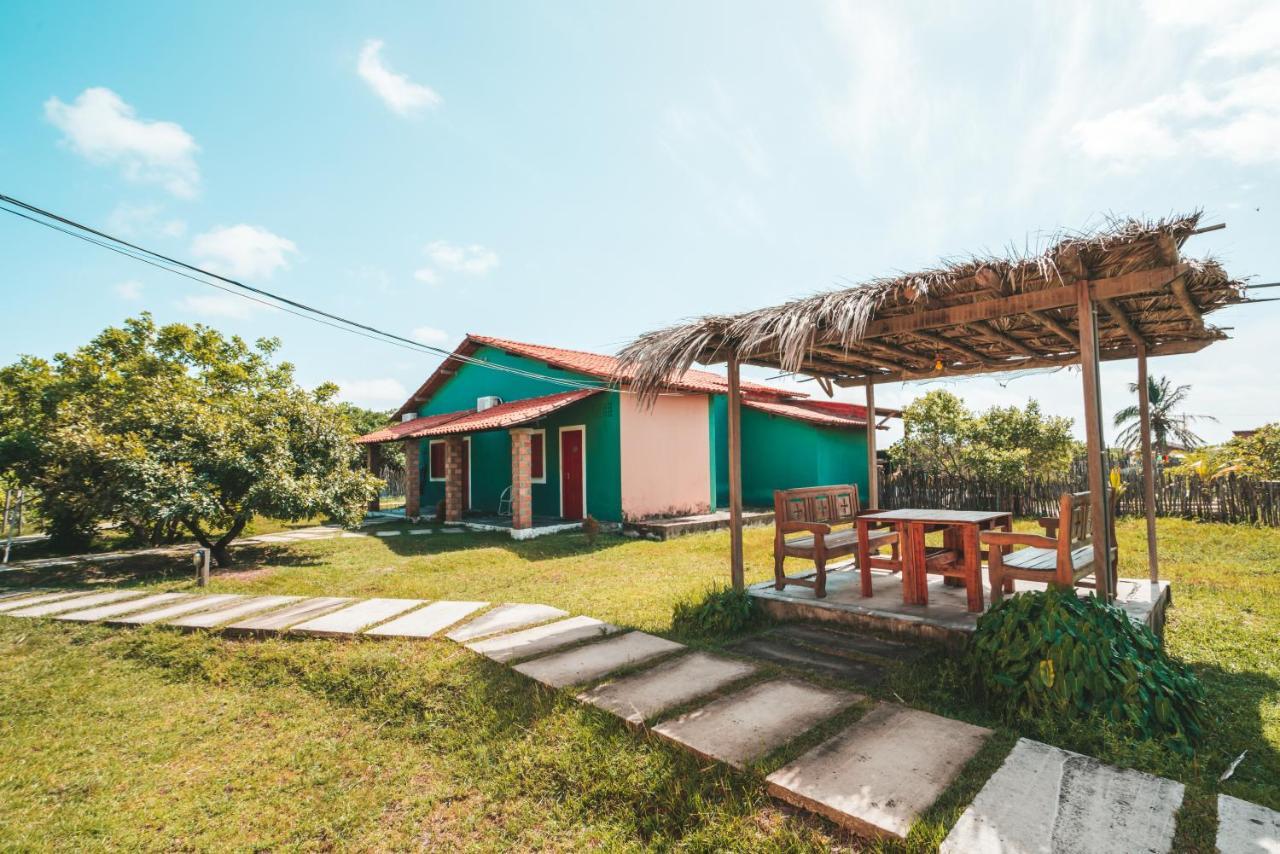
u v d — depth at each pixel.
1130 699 3.12
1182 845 2.19
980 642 3.68
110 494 8.74
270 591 8.02
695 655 4.57
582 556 10.19
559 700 3.80
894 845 2.26
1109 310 4.45
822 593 5.39
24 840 3.04
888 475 17.11
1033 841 2.21
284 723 4.25
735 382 5.66
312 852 2.87
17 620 6.83
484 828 2.91
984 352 6.45
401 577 8.71
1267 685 3.95
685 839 2.56
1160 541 10.04
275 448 9.90
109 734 4.19
